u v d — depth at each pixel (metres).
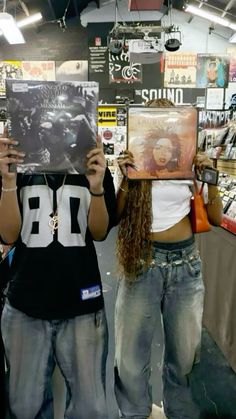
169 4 7.56
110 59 8.12
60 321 1.33
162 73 8.16
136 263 1.56
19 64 8.38
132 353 1.65
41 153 1.25
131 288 1.59
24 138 1.23
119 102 8.20
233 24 6.80
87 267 1.34
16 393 1.35
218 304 2.47
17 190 1.31
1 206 1.26
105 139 7.14
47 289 1.29
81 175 1.33
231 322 2.25
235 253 2.18
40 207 1.30
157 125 1.48
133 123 1.48
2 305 1.60
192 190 1.62
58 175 1.32
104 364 1.40
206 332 2.72
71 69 8.42
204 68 6.54
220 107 4.37
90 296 1.34
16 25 5.90
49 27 8.31
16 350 1.33
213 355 2.45
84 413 1.35
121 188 1.57
